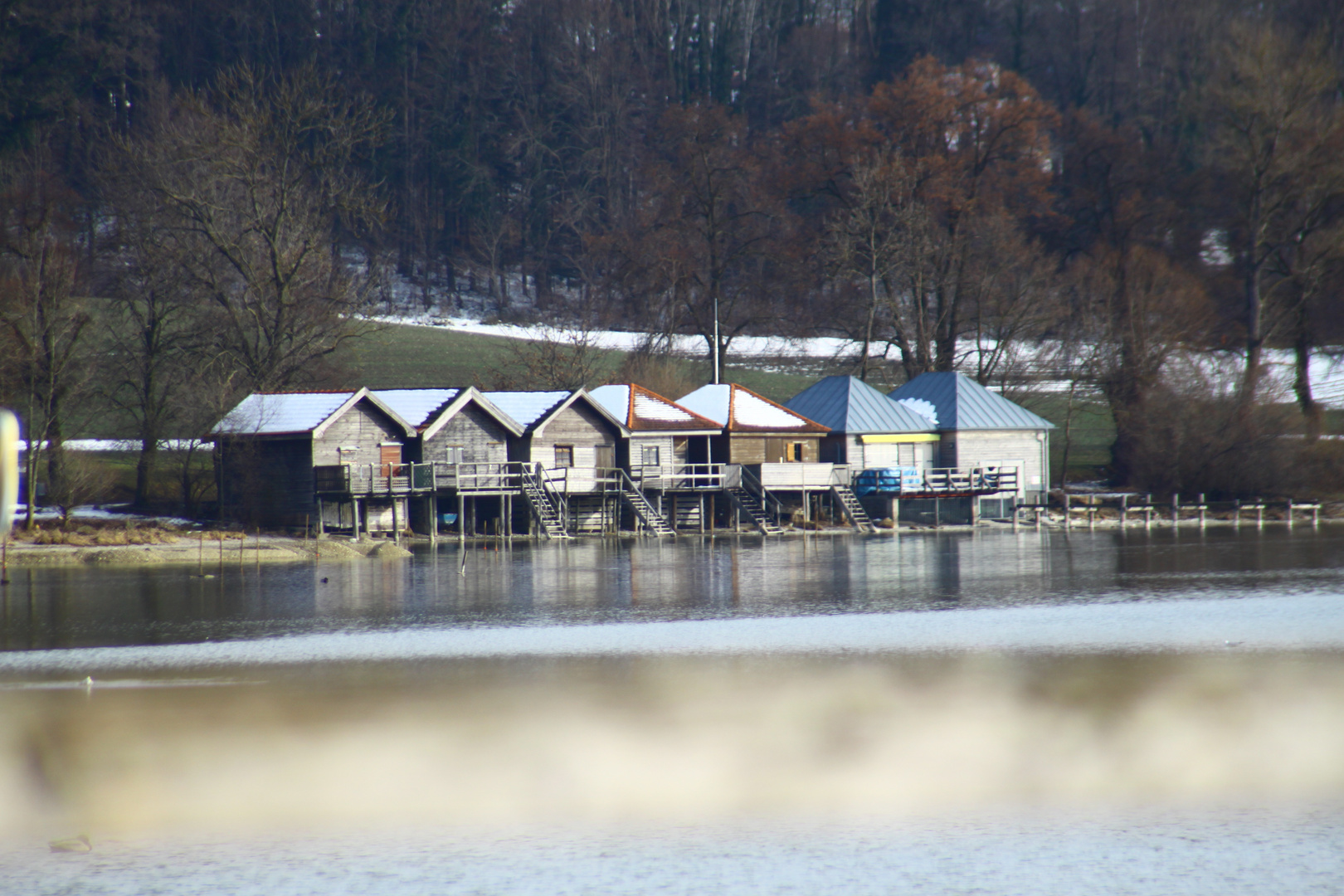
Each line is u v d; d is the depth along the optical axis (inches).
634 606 5034.5
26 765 2615.7
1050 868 2033.7
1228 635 4151.1
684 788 2439.7
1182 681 3336.6
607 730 2851.9
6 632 4379.9
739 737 2785.4
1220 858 2068.2
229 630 4426.7
